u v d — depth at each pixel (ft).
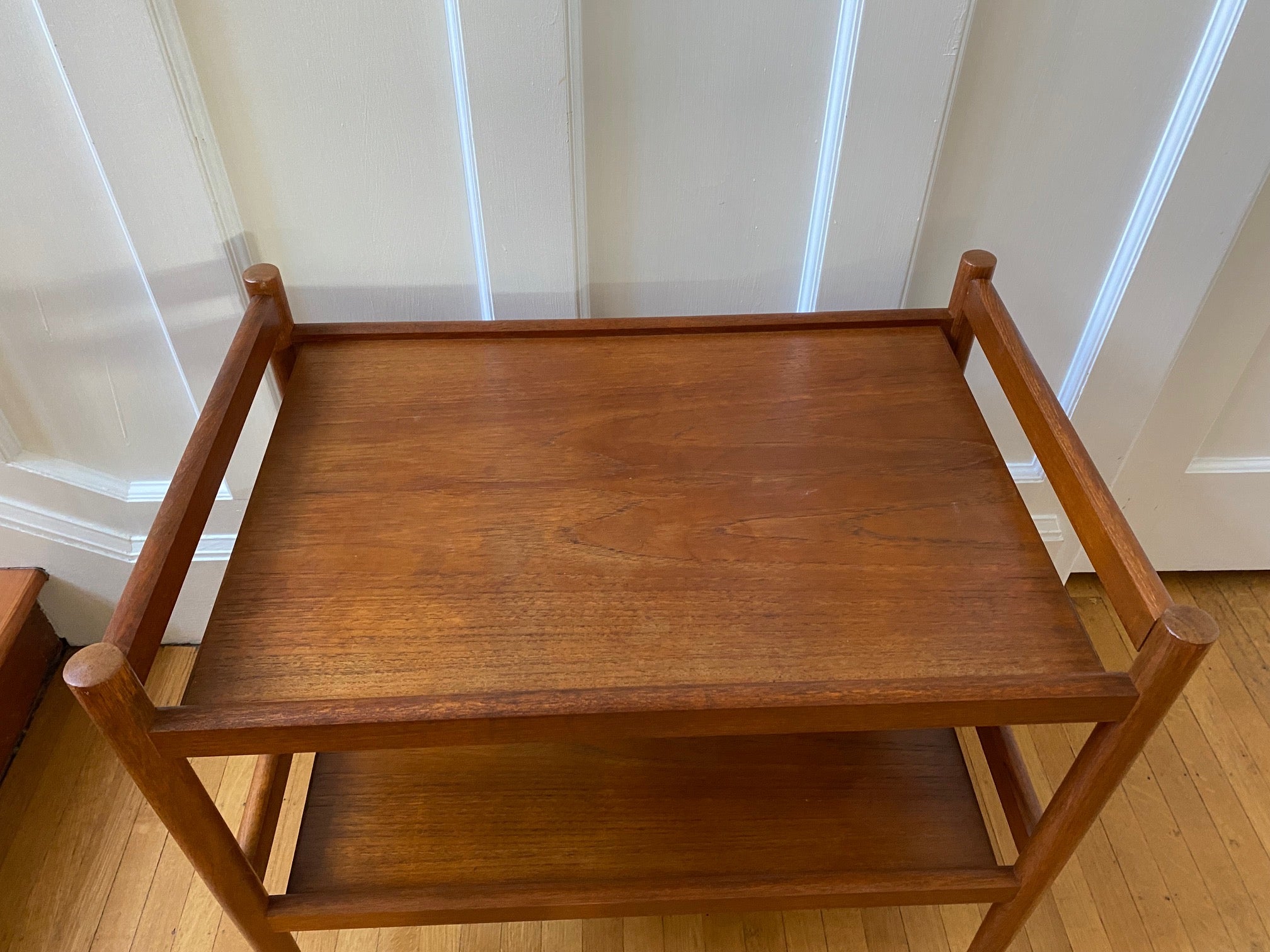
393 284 3.00
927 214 2.99
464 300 3.06
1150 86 2.73
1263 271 3.22
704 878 2.62
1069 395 3.55
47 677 3.96
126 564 3.78
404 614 2.06
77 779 3.66
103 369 3.19
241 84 2.53
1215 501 4.07
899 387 2.69
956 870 2.57
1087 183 2.95
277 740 1.85
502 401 2.64
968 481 2.41
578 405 2.63
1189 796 3.66
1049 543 4.07
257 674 1.94
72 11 2.30
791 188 2.88
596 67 2.58
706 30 2.54
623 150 2.76
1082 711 1.93
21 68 2.44
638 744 2.99
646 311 3.19
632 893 2.57
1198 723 3.89
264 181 2.73
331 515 2.30
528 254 2.89
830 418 2.59
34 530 3.61
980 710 1.92
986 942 2.82
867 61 2.55
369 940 3.27
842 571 2.18
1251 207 2.98
